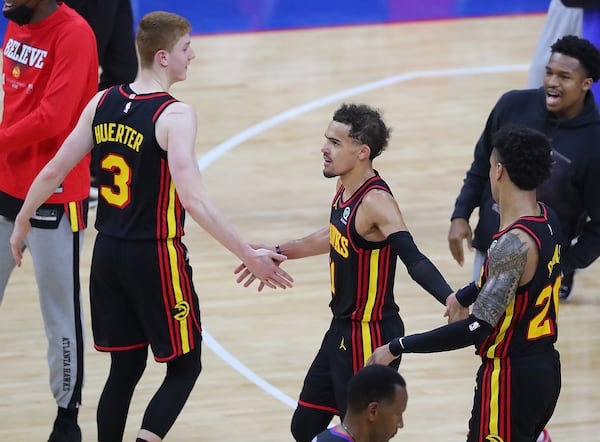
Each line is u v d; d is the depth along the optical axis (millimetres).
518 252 9906
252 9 38062
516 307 10156
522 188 10203
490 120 13812
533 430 10609
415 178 23312
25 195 12961
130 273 11469
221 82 30203
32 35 12695
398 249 10688
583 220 13781
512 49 33562
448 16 37531
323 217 21250
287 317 17156
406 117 27172
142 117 11211
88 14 20219
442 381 15031
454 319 10586
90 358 15742
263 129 26562
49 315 13062
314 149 25250
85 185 13164
